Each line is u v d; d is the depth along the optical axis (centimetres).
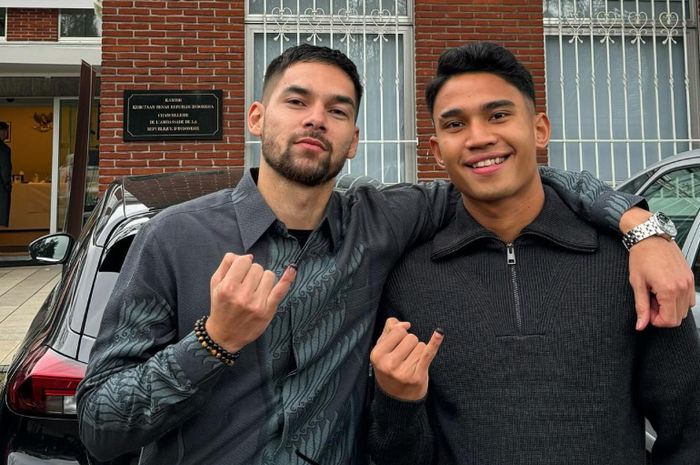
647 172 317
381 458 151
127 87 604
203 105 609
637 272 141
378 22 650
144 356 134
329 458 141
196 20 612
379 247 157
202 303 138
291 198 151
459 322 151
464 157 154
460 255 159
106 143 600
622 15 665
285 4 645
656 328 145
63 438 194
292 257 147
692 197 275
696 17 668
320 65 151
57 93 1098
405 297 159
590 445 139
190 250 142
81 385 135
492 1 634
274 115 150
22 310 693
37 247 371
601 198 155
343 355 146
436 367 151
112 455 133
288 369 141
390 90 654
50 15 1032
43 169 1141
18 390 201
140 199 254
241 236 145
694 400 146
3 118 1126
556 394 141
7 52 987
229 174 297
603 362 142
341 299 148
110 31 602
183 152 607
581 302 146
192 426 135
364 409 155
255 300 121
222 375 136
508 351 145
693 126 668
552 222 156
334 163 150
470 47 156
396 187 183
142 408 125
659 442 155
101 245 228
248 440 134
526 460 139
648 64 673
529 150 155
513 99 153
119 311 137
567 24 665
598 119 669
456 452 146
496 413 143
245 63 629
